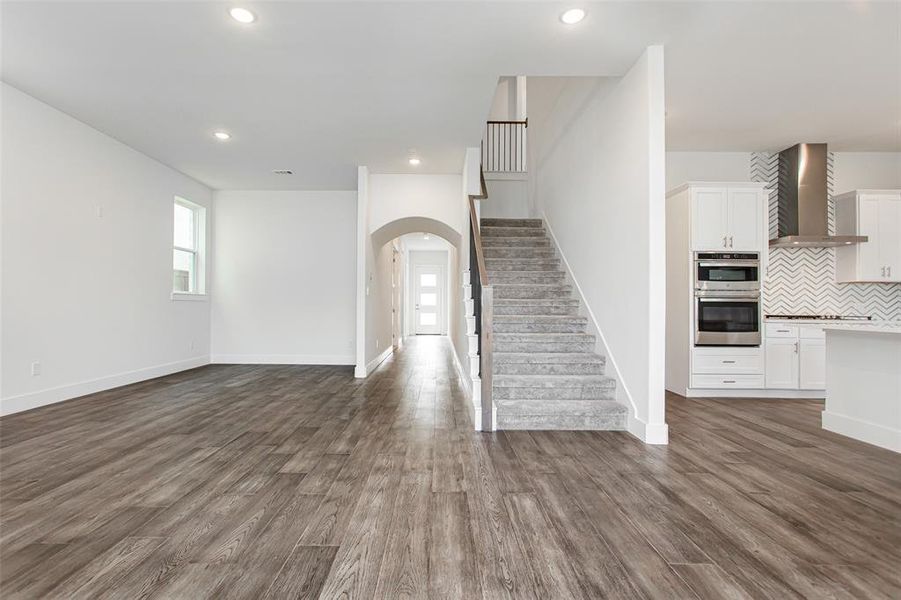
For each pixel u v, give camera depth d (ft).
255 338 24.23
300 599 5.04
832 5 9.48
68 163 14.69
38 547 6.07
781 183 19.27
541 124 22.81
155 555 5.90
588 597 5.12
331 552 6.00
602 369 13.74
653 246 10.78
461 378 18.89
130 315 17.74
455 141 17.04
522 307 16.24
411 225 23.40
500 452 10.11
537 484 8.32
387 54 10.96
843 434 11.68
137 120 15.07
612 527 6.73
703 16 9.69
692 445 10.73
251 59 11.23
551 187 20.57
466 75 12.03
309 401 15.23
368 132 16.14
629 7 9.29
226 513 7.09
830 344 12.20
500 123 27.17
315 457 9.70
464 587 5.28
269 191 24.34
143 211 18.44
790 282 19.03
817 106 15.05
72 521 6.79
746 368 16.40
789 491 8.09
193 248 23.38
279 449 10.23
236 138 16.76
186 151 18.12
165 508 7.25
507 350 14.56
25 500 7.51
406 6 9.08
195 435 11.25
